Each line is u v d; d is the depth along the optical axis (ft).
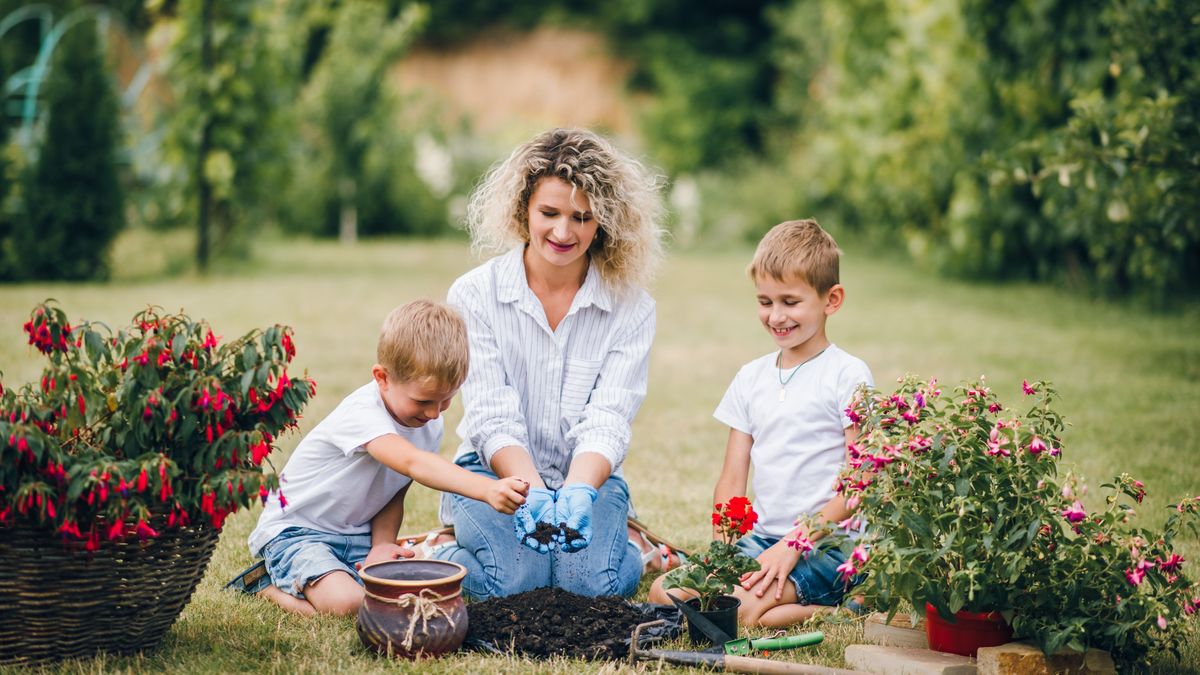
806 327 9.93
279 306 28.71
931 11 35.42
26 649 7.47
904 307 31.17
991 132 32.50
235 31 36.06
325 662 7.80
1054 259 35.60
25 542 7.25
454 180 63.98
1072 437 15.28
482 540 9.65
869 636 8.48
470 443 10.12
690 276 42.96
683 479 13.91
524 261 10.30
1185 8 17.65
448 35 96.53
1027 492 7.69
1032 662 7.41
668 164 75.82
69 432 7.64
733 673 7.79
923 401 8.20
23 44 57.21
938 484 7.91
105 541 7.44
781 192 59.31
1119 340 24.56
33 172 32.89
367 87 57.62
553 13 96.12
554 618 8.49
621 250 10.14
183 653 7.97
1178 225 19.83
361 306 29.35
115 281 33.94
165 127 38.17
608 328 10.32
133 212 44.98
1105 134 16.98
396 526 10.03
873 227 49.37
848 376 9.80
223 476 7.41
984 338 25.17
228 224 38.91
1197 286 31.27
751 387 10.41
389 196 60.13
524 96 92.89
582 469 9.51
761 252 9.99
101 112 33.24
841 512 9.39
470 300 10.18
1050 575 7.62
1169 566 7.72
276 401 7.96
